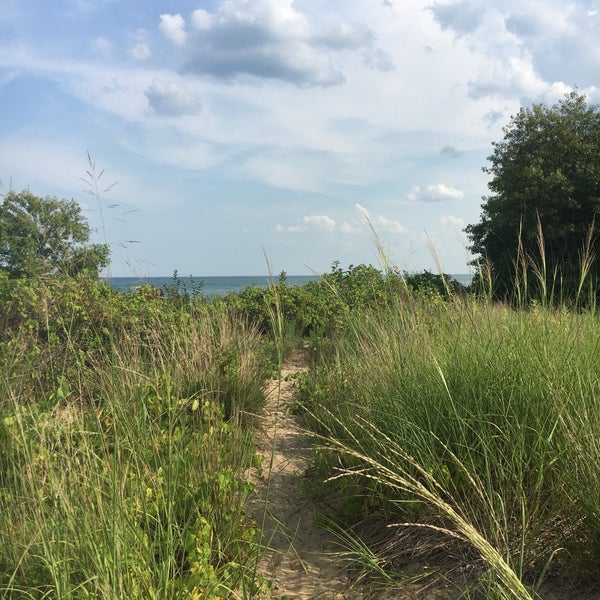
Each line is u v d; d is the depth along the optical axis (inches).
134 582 96.9
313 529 149.8
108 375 172.2
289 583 126.3
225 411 214.1
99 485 111.5
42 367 191.5
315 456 178.4
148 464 133.2
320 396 225.5
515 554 112.5
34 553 100.3
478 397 149.3
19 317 240.2
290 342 376.8
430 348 174.9
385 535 138.5
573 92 1151.0
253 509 158.2
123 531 101.8
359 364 209.2
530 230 905.5
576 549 108.2
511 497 126.0
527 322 170.2
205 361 233.9
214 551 122.4
